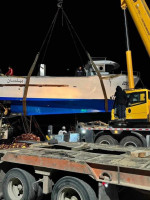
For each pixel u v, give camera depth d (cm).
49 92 1100
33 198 366
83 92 1102
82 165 314
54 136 990
